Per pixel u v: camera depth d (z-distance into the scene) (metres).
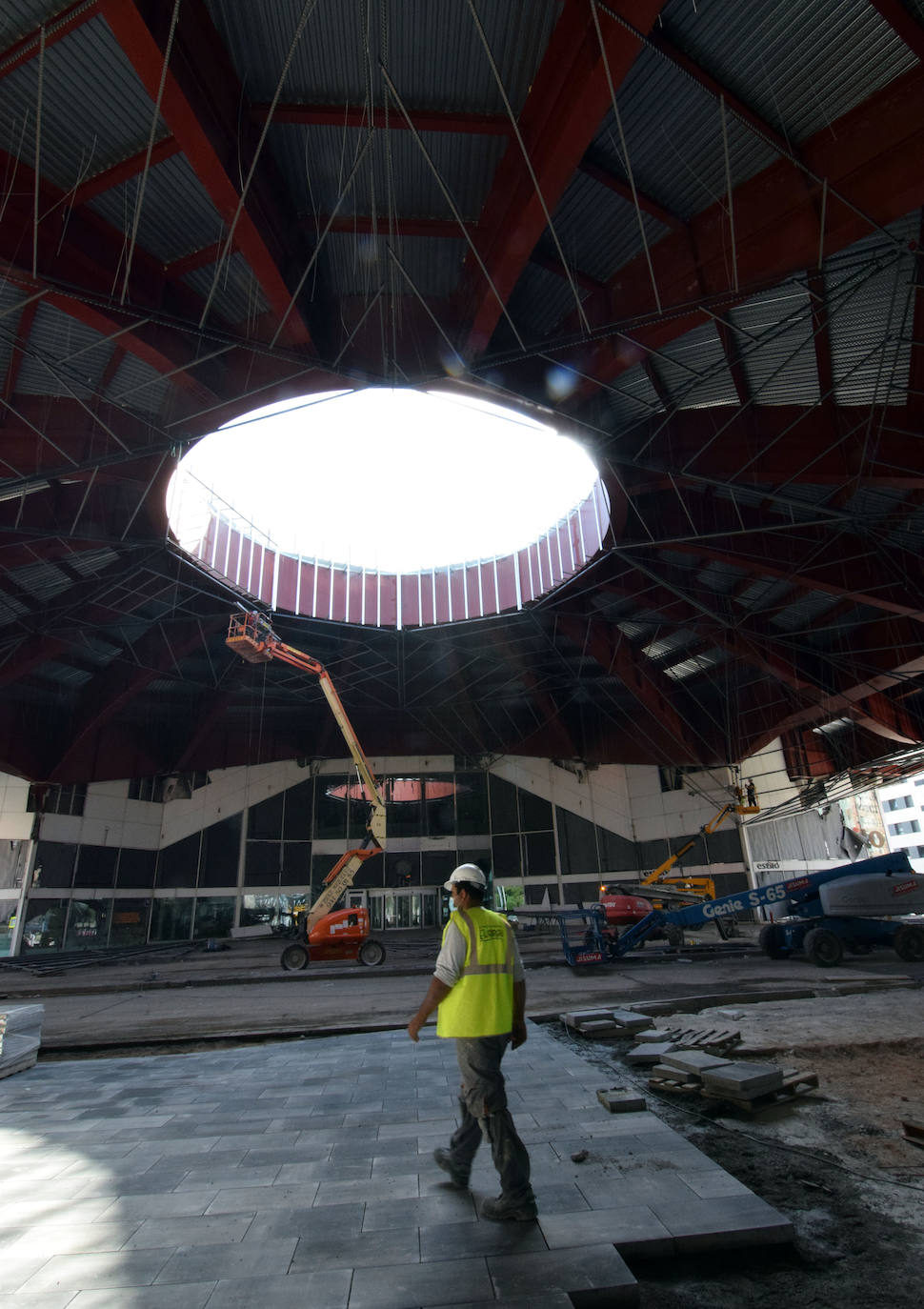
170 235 15.59
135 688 34.81
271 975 22.94
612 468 21.38
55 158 13.36
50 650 29.75
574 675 41.66
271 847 45.50
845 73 12.14
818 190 13.26
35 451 19.00
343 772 47.69
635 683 38.22
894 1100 7.07
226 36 11.63
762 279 14.05
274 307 15.73
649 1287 3.78
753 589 30.83
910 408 18.80
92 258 14.87
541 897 45.78
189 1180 5.04
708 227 15.11
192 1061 9.77
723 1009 12.64
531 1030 11.32
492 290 14.83
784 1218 4.15
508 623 35.78
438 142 13.73
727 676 38.72
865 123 12.59
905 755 33.00
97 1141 6.03
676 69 12.17
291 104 12.81
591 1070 7.98
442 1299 3.38
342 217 15.73
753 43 11.80
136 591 28.55
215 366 18.14
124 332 15.48
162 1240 4.09
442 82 12.42
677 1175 4.78
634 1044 10.16
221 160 12.02
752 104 12.78
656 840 44.50
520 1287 3.46
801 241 13.51
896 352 16.83
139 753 40.78
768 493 21.27
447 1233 4.07
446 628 36.16
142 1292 3.51
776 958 21.67
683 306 14.53
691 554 28.83
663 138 13.56
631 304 16.67
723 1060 7.56
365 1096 7.40
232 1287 3.54
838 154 12.96
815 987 14.82
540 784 47.94
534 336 19.38
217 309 17.86
